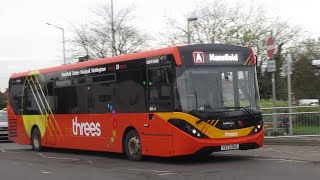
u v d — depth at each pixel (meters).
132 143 14.38
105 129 15.52
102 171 12.33
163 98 13.12
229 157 14.47
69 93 17.48
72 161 15.19
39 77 19.47
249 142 13.08
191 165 12.85
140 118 13.95
